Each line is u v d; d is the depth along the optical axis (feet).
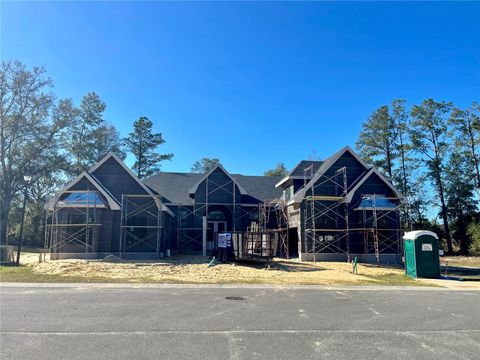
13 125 139.54
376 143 165.27
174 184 117.60
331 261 88.63
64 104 150.82
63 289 46.01
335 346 23.30
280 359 20.67
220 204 103.86
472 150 159.63
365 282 59.00
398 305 38.52
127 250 86.17
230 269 68.69
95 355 20.79
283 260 90.84
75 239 83.35
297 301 39.60
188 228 104.63
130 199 88.79
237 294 43.73
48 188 168.04
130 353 21.21
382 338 25.40
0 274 58.90
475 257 133.80
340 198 88.84
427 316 33.04
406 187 164.96
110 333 25.26
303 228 90.07
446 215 159.84
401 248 90.27
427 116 163.84
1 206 141.28
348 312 34.09
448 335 26.55
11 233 161.48
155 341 23.61
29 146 145.79
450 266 96.12
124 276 58.59
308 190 92.32
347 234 88.28
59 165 152.05
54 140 150.92
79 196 84.58
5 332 25.22
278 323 29.01
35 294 41.73
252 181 124.06
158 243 86.58
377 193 92.79
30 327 26.58
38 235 158.30
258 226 99.81
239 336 25.05
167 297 40.47
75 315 30.68
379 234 89.15
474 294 48.32
